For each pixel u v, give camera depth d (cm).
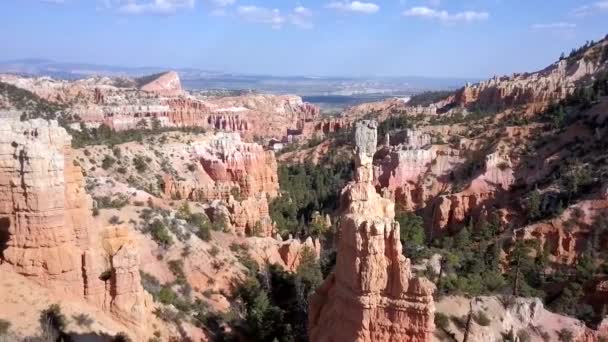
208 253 7894
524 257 9762
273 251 9325
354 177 4281
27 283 3809
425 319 3666
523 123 16588
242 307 7144
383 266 3766
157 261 7119
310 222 12812
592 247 9912
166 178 12938
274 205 14612
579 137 14025
